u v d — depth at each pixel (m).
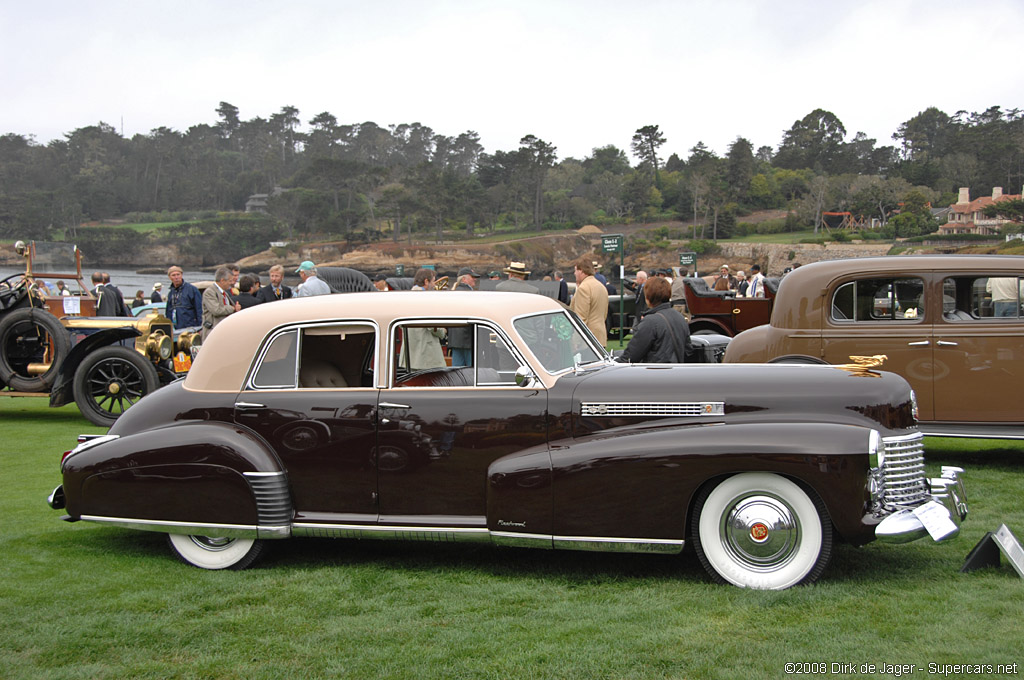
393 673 3.37
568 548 4.38
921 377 7.13
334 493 4.68
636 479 4.22
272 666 3.46
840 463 4.00
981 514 5.61
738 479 4.21
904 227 116.62
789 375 4.50
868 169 182.12
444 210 154.50
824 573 4.43
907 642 3.52
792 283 7.66
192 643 3.71
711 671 3.29
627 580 4.44
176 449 4.69
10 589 4.42
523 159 164.38
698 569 4.59
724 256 124.06
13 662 3.54
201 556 4.83
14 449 8.46
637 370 4.75
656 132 182.25
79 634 3.79
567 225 162.00
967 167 154.88
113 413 9.79
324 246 150.00
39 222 166.50
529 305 4.95
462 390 4.62
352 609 4.09
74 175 188.50
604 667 3.35
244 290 10.36
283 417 4.72
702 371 4.64
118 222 183.12
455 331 4.75
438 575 4.62
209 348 4.95
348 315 4.78
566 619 3.88
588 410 4.47
